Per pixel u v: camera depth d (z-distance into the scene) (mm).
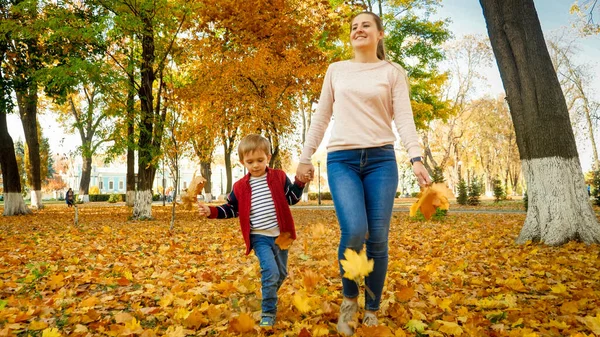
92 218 16953
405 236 9047
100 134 15008
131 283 4410
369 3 21953
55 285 4180
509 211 20609
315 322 2730
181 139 14641
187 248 7531
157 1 13992
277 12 15562
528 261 5348
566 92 32438
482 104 44469
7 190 19328
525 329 2555
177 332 2672
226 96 15609
